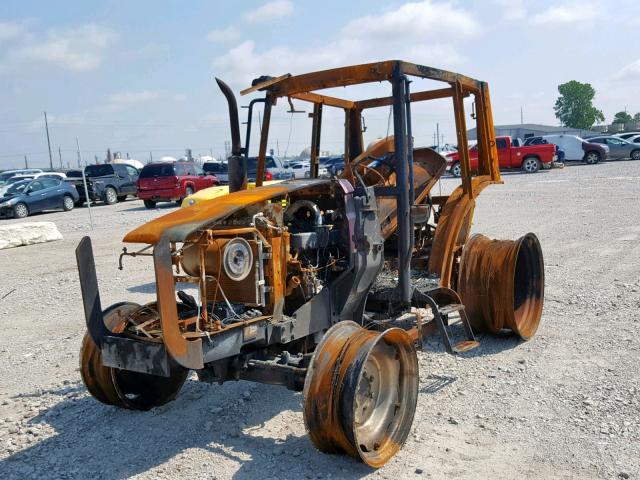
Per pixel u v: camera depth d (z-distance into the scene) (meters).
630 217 15.65
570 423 4.68
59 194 25.77
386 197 5.82
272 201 4.68
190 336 4.07
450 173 31.86
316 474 4.11
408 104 5.25
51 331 8.08
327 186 5.12
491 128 6.98
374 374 4.35
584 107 101.75
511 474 4.00
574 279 9.34
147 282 10.84
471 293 6.57
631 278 9.20
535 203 19.83
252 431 4.84
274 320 4.56
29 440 4.87
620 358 5.96
